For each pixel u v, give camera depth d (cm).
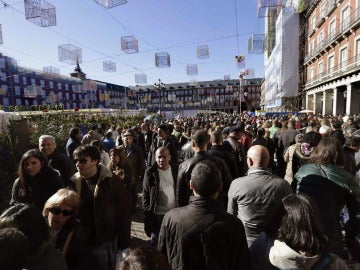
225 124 1438
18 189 312
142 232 504
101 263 277
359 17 2006
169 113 4325
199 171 199
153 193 371
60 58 1387
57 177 321
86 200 286
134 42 1232
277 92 3694
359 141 402
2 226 161
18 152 790
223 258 184
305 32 3694
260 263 194
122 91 8438
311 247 142
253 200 242
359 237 261
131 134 562
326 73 2858
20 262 126
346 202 238
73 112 1994
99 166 296
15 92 5197
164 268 123
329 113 2911
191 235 185
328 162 251
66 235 242
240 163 506
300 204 155
